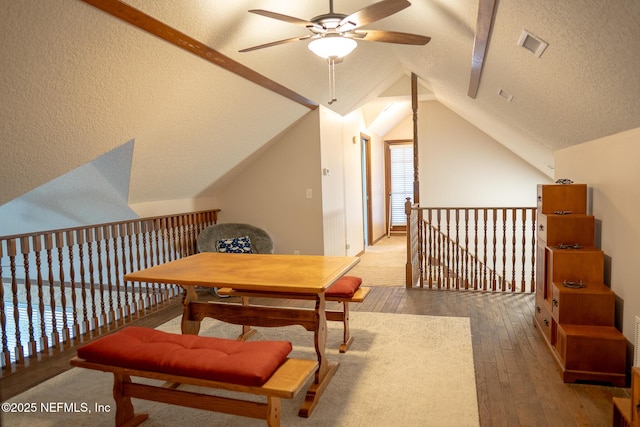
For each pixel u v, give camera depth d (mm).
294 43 3877
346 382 2871
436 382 2846
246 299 3641
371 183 8922
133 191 4395
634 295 2750
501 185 7945
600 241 3350
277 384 1976
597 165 3410
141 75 3043
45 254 5789
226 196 6039
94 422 2473
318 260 3258
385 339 3613
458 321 4023
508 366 3076
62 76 2613
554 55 2406
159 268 3062
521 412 2480
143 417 2490
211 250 5184
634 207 2725
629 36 1720
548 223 3428
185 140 4168
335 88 5418
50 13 2219
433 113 8156
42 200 4961
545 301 3492
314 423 2408
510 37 2574
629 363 2824
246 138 5016
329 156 6062
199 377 2053
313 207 5711
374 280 5785
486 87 4105
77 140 3199
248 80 3949
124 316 4406
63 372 3125
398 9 2332
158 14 2639
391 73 6426
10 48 2244
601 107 2686
